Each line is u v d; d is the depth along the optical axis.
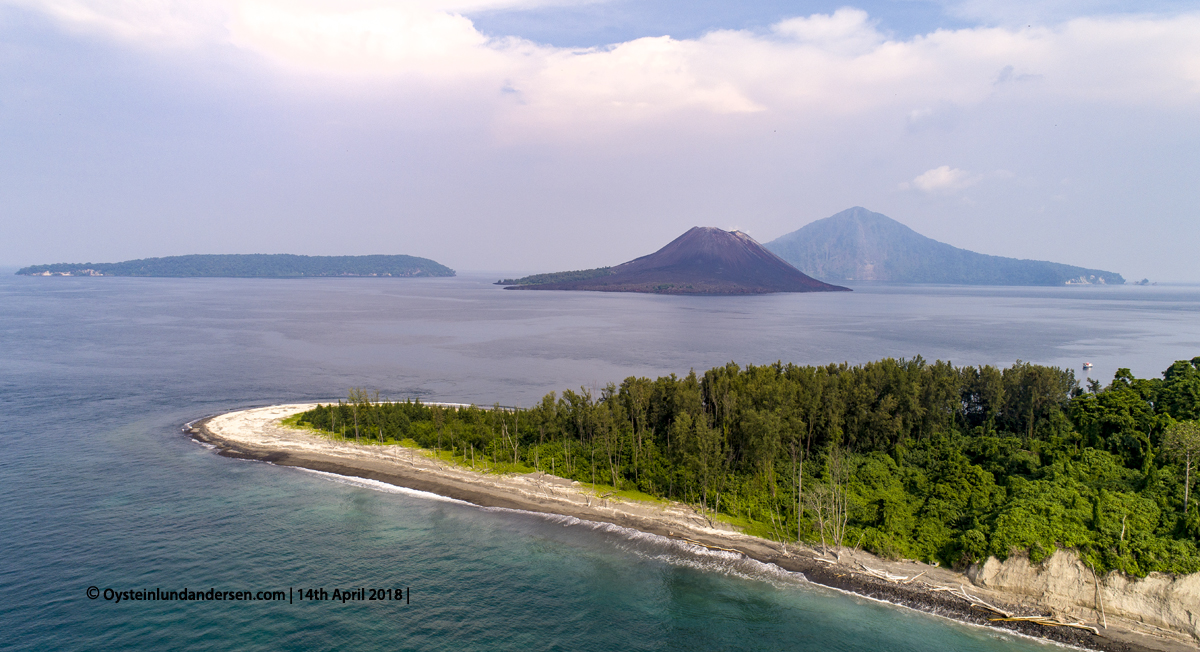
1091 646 53.41
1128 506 62.34
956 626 56.97
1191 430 67.19
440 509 83.12
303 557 69.75
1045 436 87.06
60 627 56.03
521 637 56.34
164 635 55.25
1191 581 53.81
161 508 82.12
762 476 85.56
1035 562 59.41
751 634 56.75
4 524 76.25
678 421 88.75
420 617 58.91
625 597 62.78
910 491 78.81
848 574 65.62
